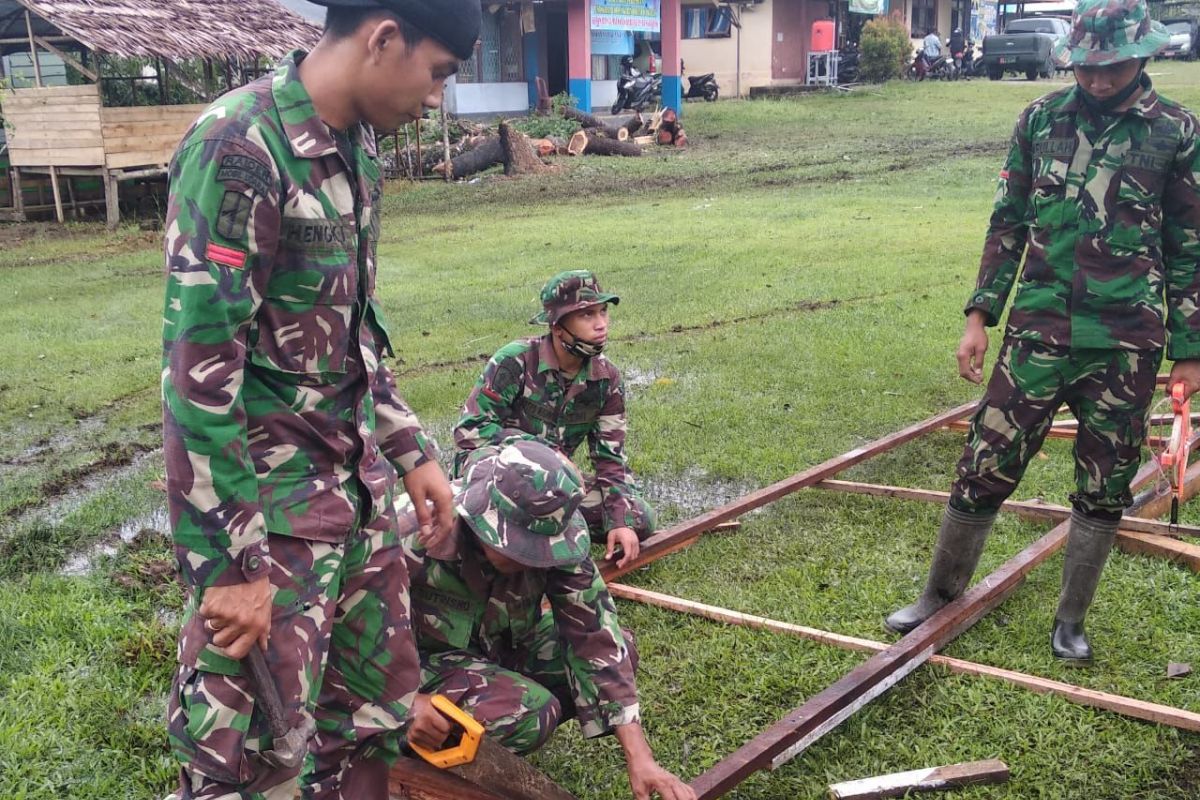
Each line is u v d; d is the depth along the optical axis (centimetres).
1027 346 349
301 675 210
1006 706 334
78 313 978
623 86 2839
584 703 277
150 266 1258
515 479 271
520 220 1512
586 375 401
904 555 444
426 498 248
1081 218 339
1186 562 419
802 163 2012
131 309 992
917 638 350
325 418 213
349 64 202
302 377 209
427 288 1032
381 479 232
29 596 418
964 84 3466
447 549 284
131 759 319
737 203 1593
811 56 3497
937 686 343
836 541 460
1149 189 334
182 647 208
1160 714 320
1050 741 317
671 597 404
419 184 1944
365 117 210
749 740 324
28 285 1142
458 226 1474
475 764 251
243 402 204
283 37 1722
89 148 1603
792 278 1009
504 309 922
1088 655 358
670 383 688
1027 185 361
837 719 321
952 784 298
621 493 419
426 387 688
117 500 528
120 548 471
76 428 656
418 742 262
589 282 382
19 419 671
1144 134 334
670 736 329
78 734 329
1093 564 356
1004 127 2408
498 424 401
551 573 279
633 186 1839
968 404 600
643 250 1202
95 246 1438
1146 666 357
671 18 2750
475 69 2703
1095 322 337
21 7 1628
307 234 202
